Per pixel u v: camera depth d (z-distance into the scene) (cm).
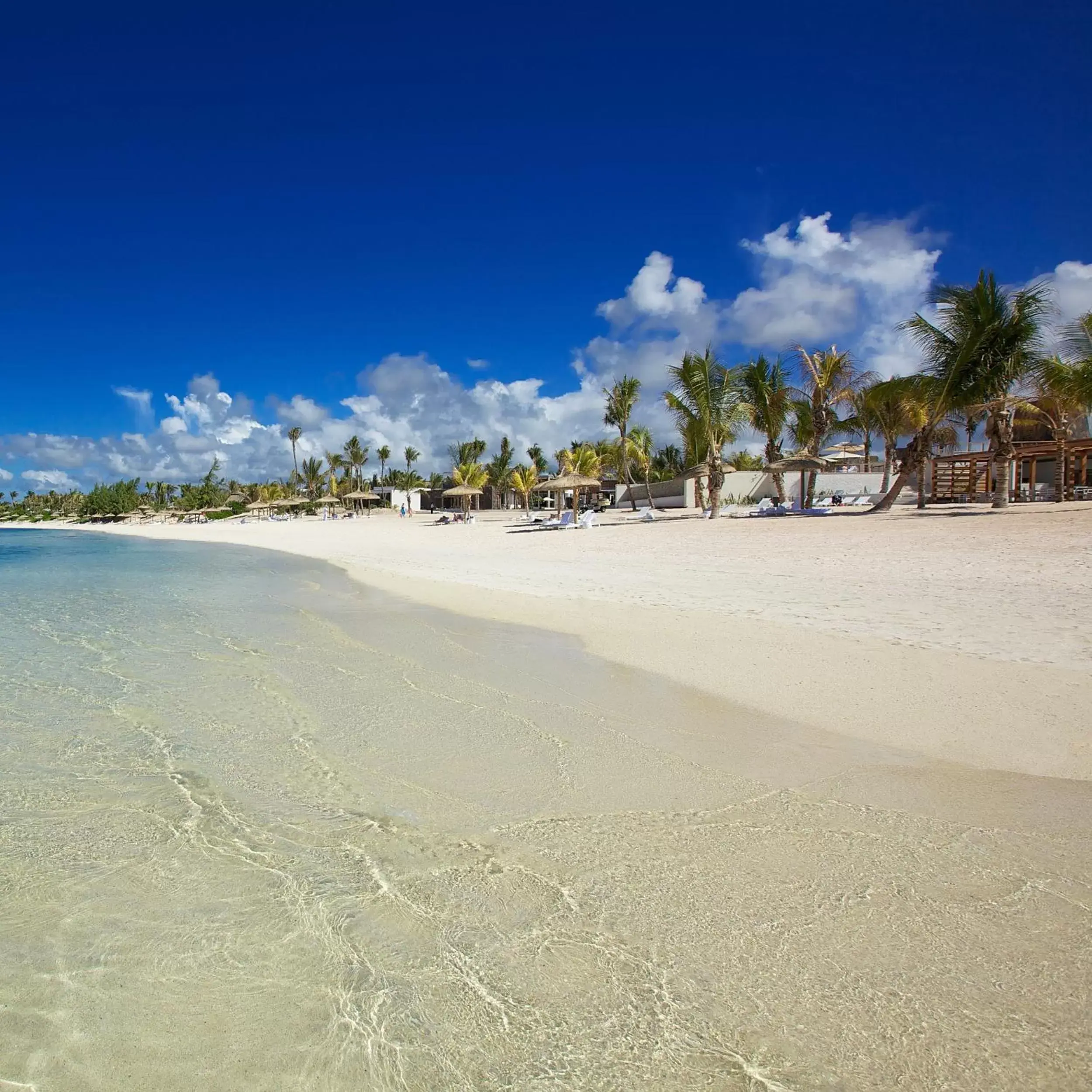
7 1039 219
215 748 470
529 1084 196
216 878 311
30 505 12225
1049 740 422
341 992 237
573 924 268
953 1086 189
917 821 336
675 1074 197
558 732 480
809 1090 189
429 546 2392
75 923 280
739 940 253
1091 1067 193
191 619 1008
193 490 9644
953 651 623
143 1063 208
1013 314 1972
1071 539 1284
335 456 9450
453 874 307
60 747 477
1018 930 253
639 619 862
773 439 2902
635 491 4869
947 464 2889
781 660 630
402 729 497
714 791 380
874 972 234
